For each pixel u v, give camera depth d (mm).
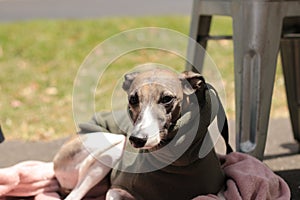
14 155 4148
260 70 3301
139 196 2713
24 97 5898
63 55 7629
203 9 3809
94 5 13047
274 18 3293
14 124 5043
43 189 3148
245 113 3338
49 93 6035
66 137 4645
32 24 9680
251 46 3299
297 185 3342
